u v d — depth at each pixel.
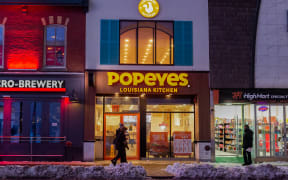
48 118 17.00
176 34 17.64
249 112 18.30
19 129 16.91
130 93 17.20
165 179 11.83
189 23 17.72
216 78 17.50
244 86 17.61
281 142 17.86
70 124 16.94
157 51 17.58
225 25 17.80
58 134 16.97
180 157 17.72
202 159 17.12
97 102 17.64
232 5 17.89
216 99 17.36
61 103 17.06
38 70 17.00
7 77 16.94
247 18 17.89
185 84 17.34
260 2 17.91
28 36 17.16
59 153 16.86
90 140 16.84
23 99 16.98
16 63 17.00
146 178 11.73
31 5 17.05
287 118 17.94
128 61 17.41
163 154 17.66
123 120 17.73
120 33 17.52
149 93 17.23
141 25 17.62
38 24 17.22
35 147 16.84
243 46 17.77
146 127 17.73
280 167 13.36
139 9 17.59
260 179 11.64
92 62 17.20
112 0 17.56
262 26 17.89
